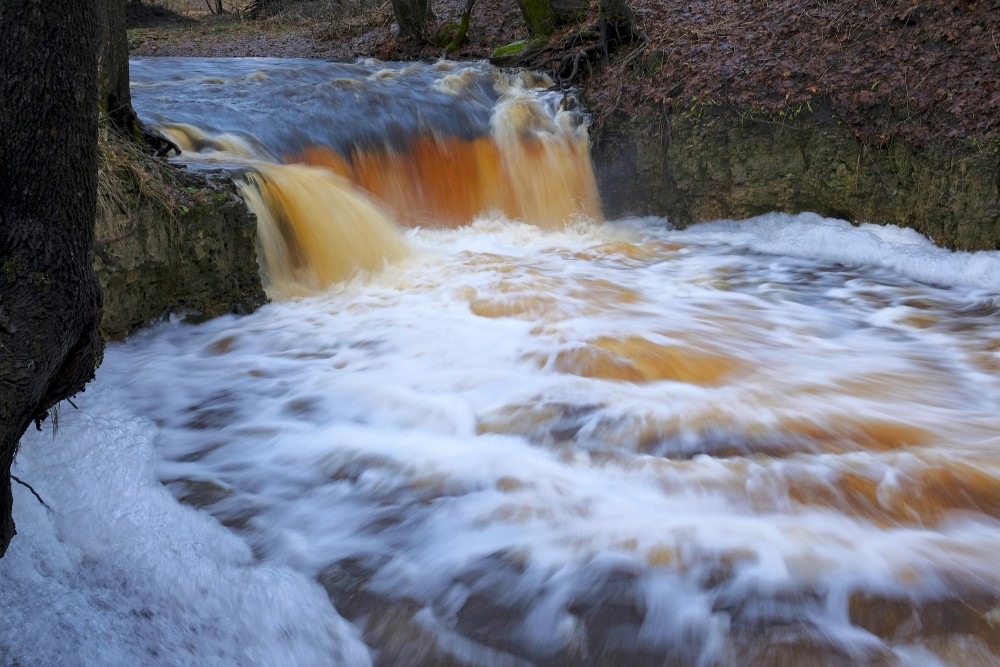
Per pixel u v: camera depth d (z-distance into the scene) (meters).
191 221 7.90
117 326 7.39
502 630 4.11
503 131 12.84
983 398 6.78
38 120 3.20
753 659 3.91
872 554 4.57
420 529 4.85
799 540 4.69
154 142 9.38
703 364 7.28
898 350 7.95
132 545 4.34
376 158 11.95
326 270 9.47
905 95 10.77
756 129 11.69
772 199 11.89
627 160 12.78
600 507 5.01
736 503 5.05
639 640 4.03
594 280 9.91
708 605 4.22
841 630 4.06
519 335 7.85
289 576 4.33
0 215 3.25
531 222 12.93
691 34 12.98
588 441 5.83
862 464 5.48
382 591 4.37
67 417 5.29
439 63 15.07
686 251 11.49
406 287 9.37
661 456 5.65
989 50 10.48
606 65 13.75
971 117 10.20
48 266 3.30
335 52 18.66
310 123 11.76
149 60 15.68
